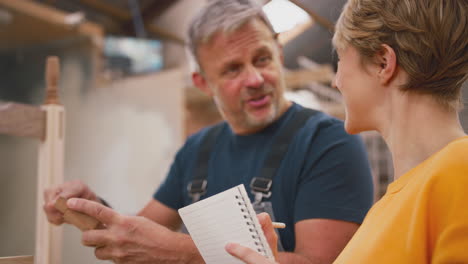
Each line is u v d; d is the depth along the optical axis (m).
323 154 1.15
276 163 1.20
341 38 0.75
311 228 1.10
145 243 0.95
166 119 3.78
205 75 1.36
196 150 1.44
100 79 4.00
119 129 3.86
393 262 0.60
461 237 0.54
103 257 0.98
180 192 1.47
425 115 0.67
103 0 4.10
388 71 0.68
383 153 3.41
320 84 4.17
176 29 4.22
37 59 4.14
